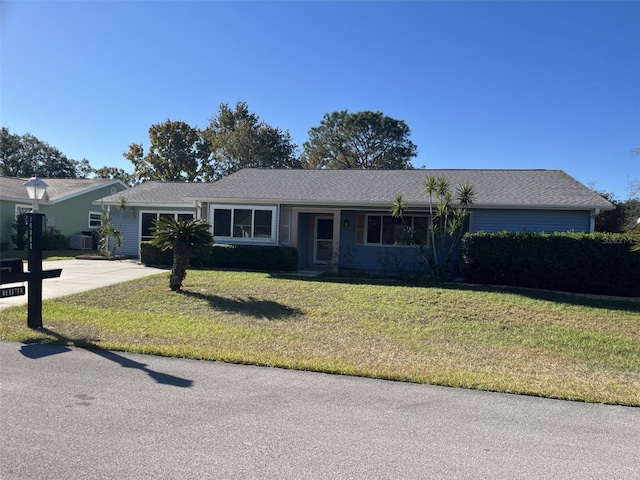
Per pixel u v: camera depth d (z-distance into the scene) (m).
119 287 11.45
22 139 57.84
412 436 3.87
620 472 3.34
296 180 18.75
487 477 3.23
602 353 7.02
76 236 27.45
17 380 5.07
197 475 3.17
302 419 4.18
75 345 6.61
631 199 26.78
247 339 7.22
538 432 4.02
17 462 3.30
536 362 6.49
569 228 14.52
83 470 3.20
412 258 16.50
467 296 10.66
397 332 7.96
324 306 9.65
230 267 15.72
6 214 23.78
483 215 15.09
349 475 3.21
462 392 5.05
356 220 17.08
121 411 4.26
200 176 43.62
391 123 46.75
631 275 11.27
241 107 46.78
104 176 64.12
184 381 5.18
